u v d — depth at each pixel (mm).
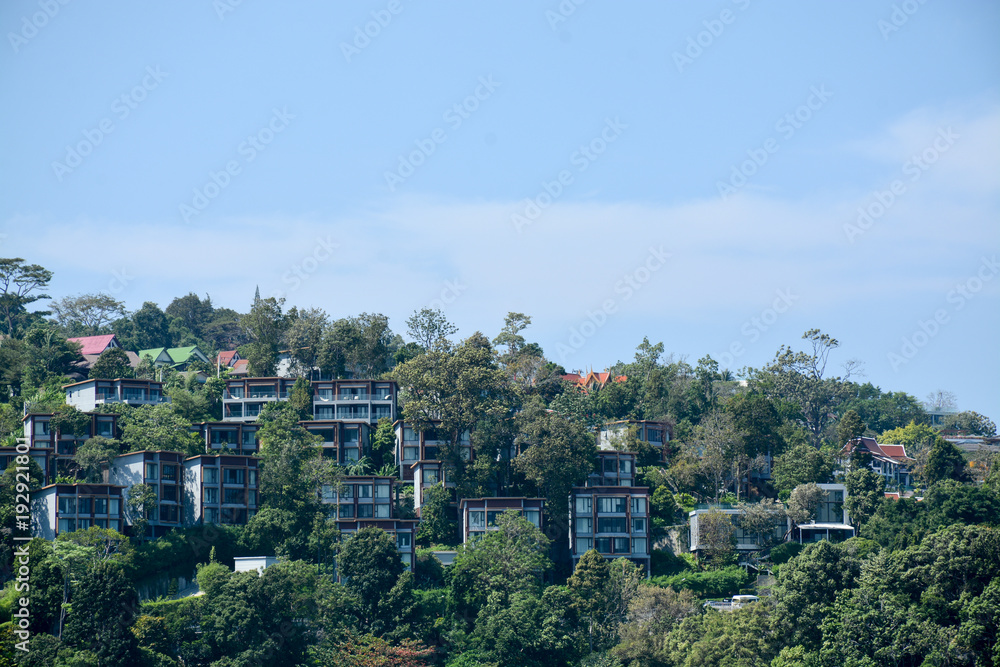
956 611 161875
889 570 169375
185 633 180250
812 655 162750
